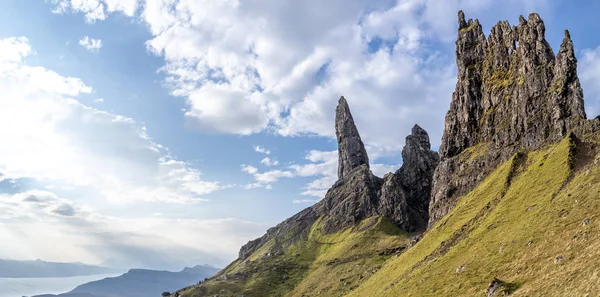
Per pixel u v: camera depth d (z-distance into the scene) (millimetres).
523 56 193250
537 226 94438
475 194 167375
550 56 181875
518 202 120312
